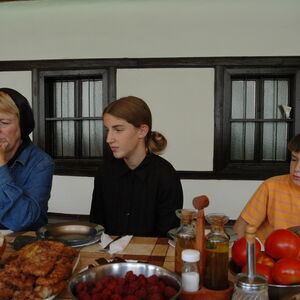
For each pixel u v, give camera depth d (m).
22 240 1.24
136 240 1.33
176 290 0.78
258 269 0.84
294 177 1.42
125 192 1.70
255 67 4.08
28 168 1.63
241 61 4.08
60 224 1.44
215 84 4.16
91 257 1.14
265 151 4.30
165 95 4.25
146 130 1.62
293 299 0.72
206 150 4.26
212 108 4.20
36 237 1.28
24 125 1.63
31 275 0.85
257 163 4.25
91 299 0.72
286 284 0.79
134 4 4.20
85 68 4.35
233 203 4.26
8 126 1.54
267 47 4.06
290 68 4.05
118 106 1.52
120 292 0.75
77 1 4.29
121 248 1.20
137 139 1.60
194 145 4.27
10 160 1.62
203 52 4.15
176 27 4.16
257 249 0.97
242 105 4.26
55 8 4.36
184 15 4.14
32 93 4.49
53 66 4.40
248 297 0.71
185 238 0.92
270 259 0.93
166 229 1.64
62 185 4.55
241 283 0.72
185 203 4.33
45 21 4.40
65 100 4.59
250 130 4.29
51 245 1.01
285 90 4.21
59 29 4.38
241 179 4.21
